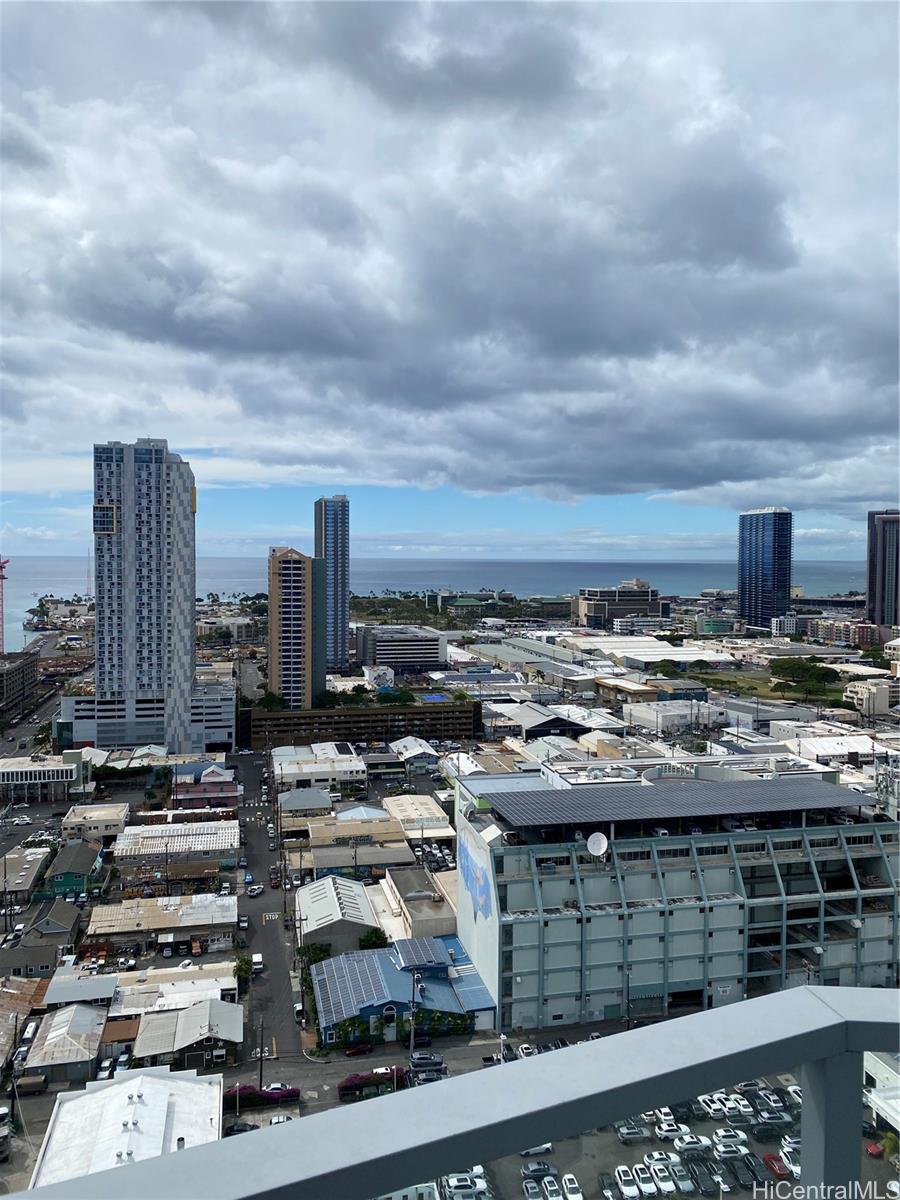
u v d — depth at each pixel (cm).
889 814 4975
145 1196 339
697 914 4378
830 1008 451
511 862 4297
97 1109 3075
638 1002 4325
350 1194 359
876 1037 445
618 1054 420
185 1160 356
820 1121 446
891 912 4622
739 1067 423
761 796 4862
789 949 4550
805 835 4612
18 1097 3581
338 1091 3666
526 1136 387
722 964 4409
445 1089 398
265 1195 345
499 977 4172
